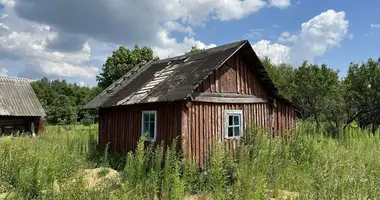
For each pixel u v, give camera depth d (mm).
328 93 23031
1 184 8141
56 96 54469
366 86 22953
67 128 28203
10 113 21953
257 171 8102
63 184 6832
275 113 14633
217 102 11898
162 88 11953
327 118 24766
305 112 24469
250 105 13445
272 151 10289
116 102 13195
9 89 24016
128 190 6660
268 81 13789
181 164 9625
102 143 14820
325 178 6879
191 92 10305
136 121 12758
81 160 9688
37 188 7355
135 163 8734
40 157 9547
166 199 6578
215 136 11680
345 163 8805
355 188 6008
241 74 13211
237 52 13117
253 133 12375
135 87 14008
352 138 16703
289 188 8562
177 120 10852
